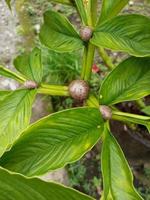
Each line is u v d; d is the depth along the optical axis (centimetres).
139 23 22
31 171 17
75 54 57
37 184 13
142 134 44
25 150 18
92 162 53
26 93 23
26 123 21
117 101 22
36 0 75
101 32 22
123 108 42
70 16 73
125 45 22
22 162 18
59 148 18
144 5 71
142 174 49
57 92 23
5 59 67
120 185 19
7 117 22
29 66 24
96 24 23
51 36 24
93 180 51
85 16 23
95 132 19
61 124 19
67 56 56
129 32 22
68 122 19
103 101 22
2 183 13
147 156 47
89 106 22
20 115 22
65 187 13
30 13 73
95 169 52
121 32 22
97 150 53
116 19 22
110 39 22
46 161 18
